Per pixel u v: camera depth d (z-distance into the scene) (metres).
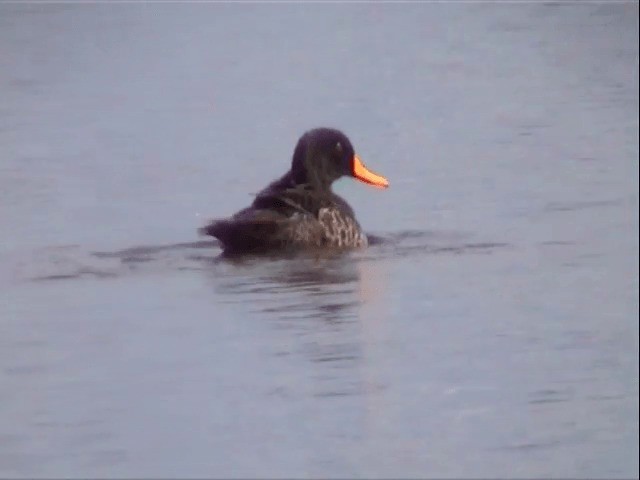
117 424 11.62
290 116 25.56
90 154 22.94
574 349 13.21
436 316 13.98
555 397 12.23
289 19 35.28
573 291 14.77
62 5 36.09
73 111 26.42
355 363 12.79
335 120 25.20
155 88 28.30
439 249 16.38
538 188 19.67
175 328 13.62
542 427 11.67
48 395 12.21
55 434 11.47
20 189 20.41
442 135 23.73
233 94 27.50
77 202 19.47
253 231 15.29
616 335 13.40
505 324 13.63
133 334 13.52
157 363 12.84
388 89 27.59
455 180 20.38
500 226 17.53
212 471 10.91
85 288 14.89
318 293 14.55
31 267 15.75
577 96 26.34
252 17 35.34
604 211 18.22
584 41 31.27
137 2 36.50
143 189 20.31
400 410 11.86
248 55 31.12
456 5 35.84
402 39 32.50
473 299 14.48
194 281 14.98
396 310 14.04
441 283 15.01
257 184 20.69
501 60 29.86
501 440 11.39
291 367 12.68
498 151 22.39
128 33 33.44
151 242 16.80
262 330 13.52
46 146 23.61
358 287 14.75
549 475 10.87
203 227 15.80
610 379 12.42
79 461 11.04
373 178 16.53
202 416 11.79
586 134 23.31
